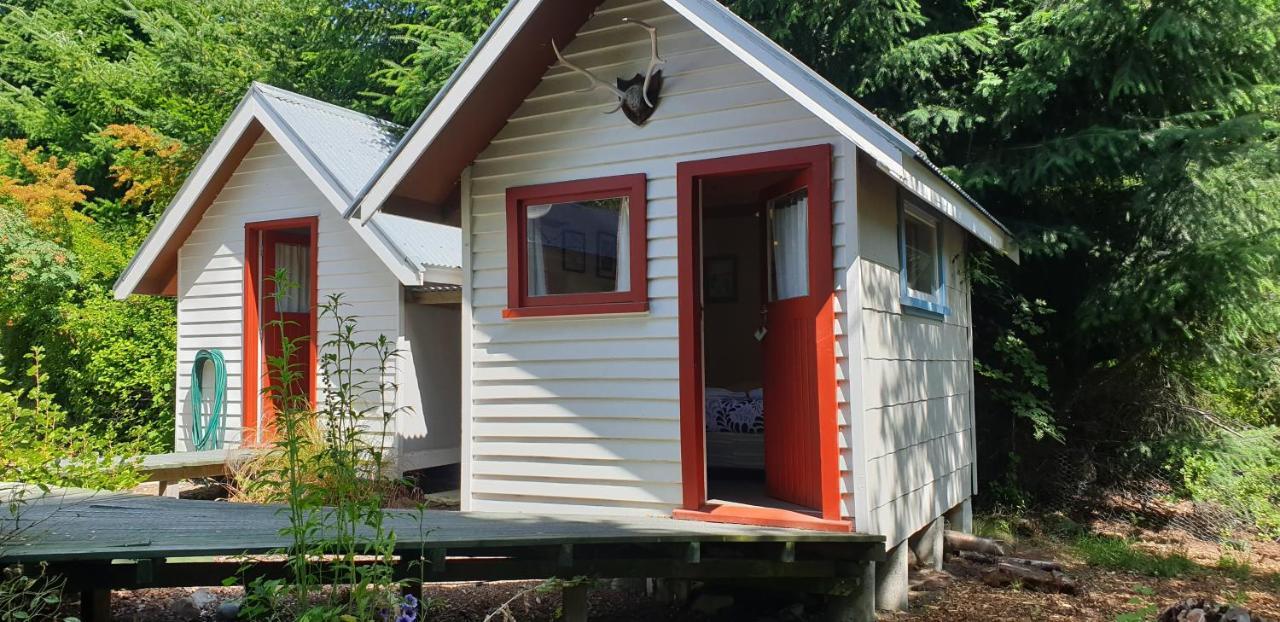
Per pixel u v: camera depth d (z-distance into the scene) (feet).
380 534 13.03
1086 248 34.83
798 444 19.93
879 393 19.81
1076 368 38.09
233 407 36.76
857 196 18.70
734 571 17.61
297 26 64.13
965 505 28.63
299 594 13.26
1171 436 35.37
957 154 37.76
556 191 21.63
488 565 16.42
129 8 69.67
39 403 27.22
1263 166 31.17
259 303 37.24
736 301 30.60
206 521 17.02
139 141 55.36
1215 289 30.99
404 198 22.71
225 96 61.87
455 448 36.01
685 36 20.48
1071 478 36.96
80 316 47.37
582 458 21.09
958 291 28.73
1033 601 22.63
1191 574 27.37
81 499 20.71
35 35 67.31
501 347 22.21
